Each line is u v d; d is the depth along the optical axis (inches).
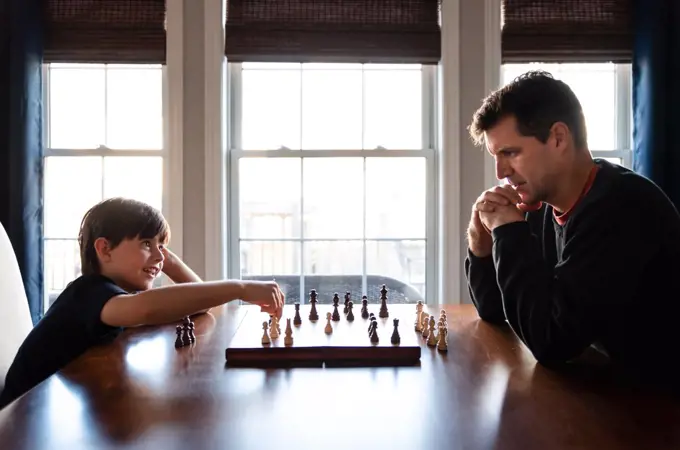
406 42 84.9
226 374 33.9
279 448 23.3
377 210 91.8
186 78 83.5
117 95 90.1
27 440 24.1
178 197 83.2
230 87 89.8
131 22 84.0
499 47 84.4
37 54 82.3
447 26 84.2
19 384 43.5
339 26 84.9
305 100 91.3
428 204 90.7
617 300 34.5
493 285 49.1
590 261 35.5
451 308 56.8
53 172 89.8
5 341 51.1
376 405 28.4
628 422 26.1
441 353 38.8
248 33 84.5
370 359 36.5
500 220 40.0
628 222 35.9
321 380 32.6
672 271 36.4
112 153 89.4
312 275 92.2
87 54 84.2
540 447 23.3
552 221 47.1
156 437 24.4
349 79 91.5
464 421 26.2
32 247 81.3
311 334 41.4
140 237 50.5
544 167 39.0
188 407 28.1
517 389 31.0
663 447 23.3
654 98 81.1
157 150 89.2
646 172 82.0
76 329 42.7
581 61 85.9
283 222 91.5
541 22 85.0
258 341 38.6
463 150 84.4
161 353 39.1
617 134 92.0
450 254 84.7
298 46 84.7
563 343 34.7
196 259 83.7
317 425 25.8
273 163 91.0
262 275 91.6
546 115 37.9
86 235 50.8
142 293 42.8
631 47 85.4
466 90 84.4
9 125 79.4
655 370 36.0
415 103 91.4
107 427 25.5
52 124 90.1
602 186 38.3
